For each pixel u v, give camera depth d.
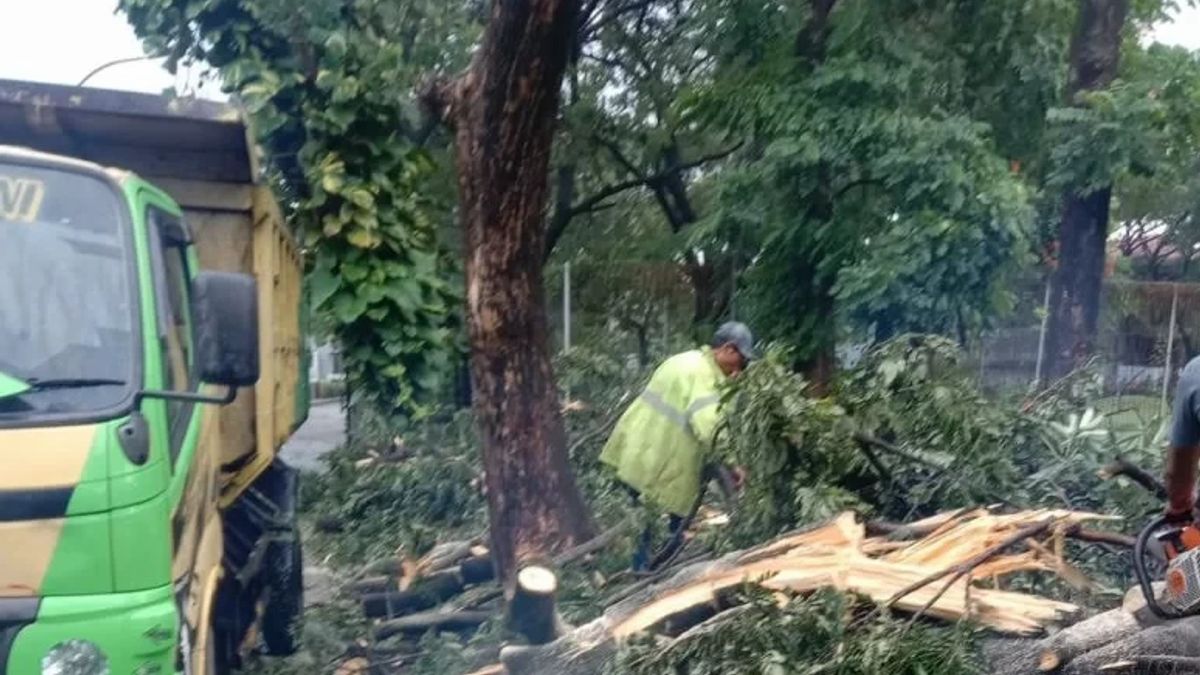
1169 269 40.09
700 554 6.45
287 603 7.12
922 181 10.26
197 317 4.25
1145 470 6.54
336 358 11.52
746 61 12.02
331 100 8.73
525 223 6.55
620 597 5.78
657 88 16.91
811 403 5.87
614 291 19.67
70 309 4.08
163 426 4.02
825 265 10.98
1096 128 10.54
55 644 3.59
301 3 8.86
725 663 4.53
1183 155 11.30
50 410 3.81
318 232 8.87
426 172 9.20
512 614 5.51
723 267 14.67
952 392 6.20
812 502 5.66
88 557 3.66
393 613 7.02
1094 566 5.61
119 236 4.26
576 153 17.23
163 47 9.15
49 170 4.32
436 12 11.95
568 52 6.44
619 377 11.50
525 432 6.68
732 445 6.10
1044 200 12.09
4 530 3.60
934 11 11.80
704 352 7.20
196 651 4.43
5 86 4.99
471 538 7.90
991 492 6.13
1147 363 20.39
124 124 5.32
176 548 4.12
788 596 4.74
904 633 4.45
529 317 6.67
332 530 9.84
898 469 6.24
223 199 6.07
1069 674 4.41
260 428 6.23
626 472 7.11
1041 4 11.94
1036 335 13.80
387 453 10.38
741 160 12.70
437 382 9.38
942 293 10.34
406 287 8.97
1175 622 4.37
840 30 11.07
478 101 6.44
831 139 10.60
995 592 4.75
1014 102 12.35
